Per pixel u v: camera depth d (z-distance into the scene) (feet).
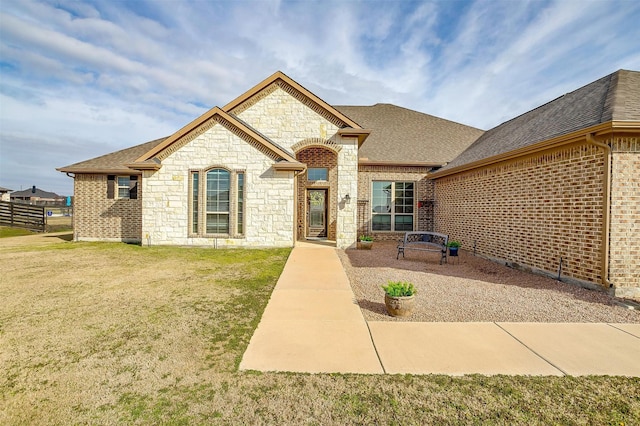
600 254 19.88
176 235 38.29
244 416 8.23
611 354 11.92
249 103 42.24
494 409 8.60
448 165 45.19
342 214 40.47
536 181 25.48
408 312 15.74
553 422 8.12
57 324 14.44
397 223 49.01
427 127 58.39
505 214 29.60
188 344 12.49
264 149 38.01
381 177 48.42
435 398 9.09
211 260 30.42
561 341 13.03
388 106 65.26
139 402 8.82
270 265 28.30
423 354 11.84
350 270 27.09
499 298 19.06
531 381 10.03
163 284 21.58
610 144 19.24
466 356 11.70
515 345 12.64
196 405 8.68
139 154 49.39
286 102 42.04
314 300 18.42
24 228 63.26
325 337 13.32
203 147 37.96
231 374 10.32
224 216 38.29
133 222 45.60
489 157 29.86
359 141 43.80
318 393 9.29
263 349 12.14
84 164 46.50
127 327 14.14
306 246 40.42
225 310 16.52
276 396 9.12
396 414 8.36
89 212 45.96
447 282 23.03
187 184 38.11
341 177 40.88
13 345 12.32
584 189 20.97
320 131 41.60
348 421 8.07
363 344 12.67
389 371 10.59
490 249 32.17
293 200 38.50
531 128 30.63
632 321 15.35
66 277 23.40
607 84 26.37
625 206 19.34
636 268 19.35
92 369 10.57
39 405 8.70
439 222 45.93
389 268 28.07
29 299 18.08
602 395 9.29
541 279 23.70
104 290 20.03
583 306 17.47
